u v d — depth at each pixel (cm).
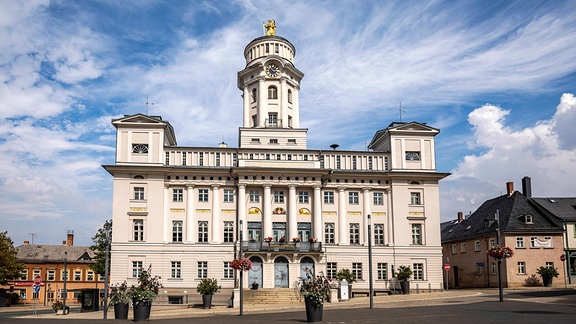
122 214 6494
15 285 9806
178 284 6438
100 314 4844
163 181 6631
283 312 4581
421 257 6812
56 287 10094
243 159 6731
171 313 4806
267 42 7869
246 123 7662
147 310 3762
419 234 6900
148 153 6631
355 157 7044
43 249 10731
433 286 6744
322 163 6969
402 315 3538
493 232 7381
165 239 6544
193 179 6719
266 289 6162
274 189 6819
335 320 3325
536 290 6062
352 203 6950
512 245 7106
